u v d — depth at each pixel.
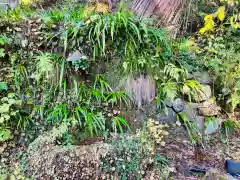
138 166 2.05
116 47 2.49
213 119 2.63
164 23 2.87
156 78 2.58
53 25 2.44
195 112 2.64
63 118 2.32
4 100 2.21
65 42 2.32
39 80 2.38
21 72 2.37
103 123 2.35
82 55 2.45
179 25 3.10
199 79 2.82
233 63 2.79
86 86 2.49
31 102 2.38
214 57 2.91
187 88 2.56
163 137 2.43
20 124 2.28
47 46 2.44
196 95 2.65
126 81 2.53
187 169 2.21
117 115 2.46
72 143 2.23
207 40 3.12
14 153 2.19
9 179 2.02
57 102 2.39
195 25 3.49
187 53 2.95
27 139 2.28
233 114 2.74
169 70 2.52
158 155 2.24
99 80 2.48
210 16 2.71
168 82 2.59
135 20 2.46
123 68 2.51
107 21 2.39
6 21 2.34
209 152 2.40
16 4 3.70
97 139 2.31
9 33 2.35
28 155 2.12
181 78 2.67
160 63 2.60
